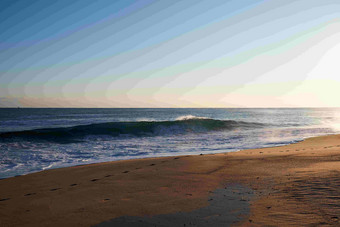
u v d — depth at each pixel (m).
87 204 5.77
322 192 5.68
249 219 4.52
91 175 9.24
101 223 4.64
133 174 8.77
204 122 35.66
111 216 4.96
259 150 14.95
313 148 14.66
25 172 10.66
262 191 6.27
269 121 54.53
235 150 16.48
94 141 20.73
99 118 59.66
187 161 11.05
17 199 6.50
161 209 5.26
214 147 17.97
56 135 21.58
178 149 17.09
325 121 56.75
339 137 21.77
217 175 8.38
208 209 5.16
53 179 8.89
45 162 12.77
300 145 17.09
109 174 9.19
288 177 7.43
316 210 4.69
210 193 6.33
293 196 5.63
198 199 5.86
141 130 27.17
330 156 10.65
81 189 7.12
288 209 4.86
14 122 41.97
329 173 7.25
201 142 20.72
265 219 4.46
